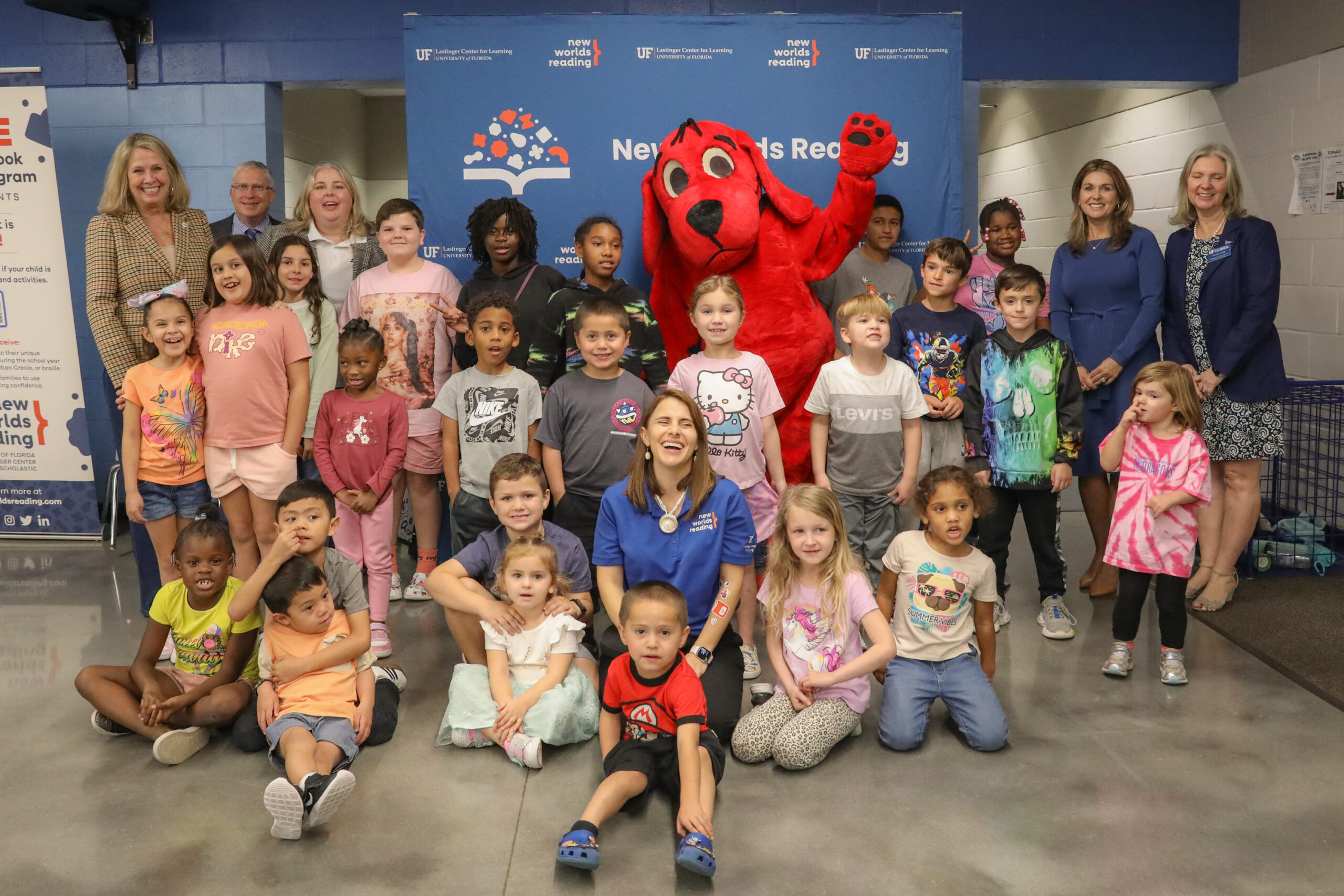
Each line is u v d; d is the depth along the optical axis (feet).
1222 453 13.08
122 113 18.07
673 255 13.62
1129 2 17.87
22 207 16.26
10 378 16.84
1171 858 7.37
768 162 14.38
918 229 14.67
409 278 13.34
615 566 9.70
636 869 7.31
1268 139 17.06
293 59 17.84
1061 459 12.09
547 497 10.12
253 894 7.03
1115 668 10.84
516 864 7.39
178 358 11.53
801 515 9.09
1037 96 24.88
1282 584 14.14
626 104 14.23
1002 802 8.24
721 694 9.20
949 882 7.09
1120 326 13.39
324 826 7.95
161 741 8.87
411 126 14.16
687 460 9.37
